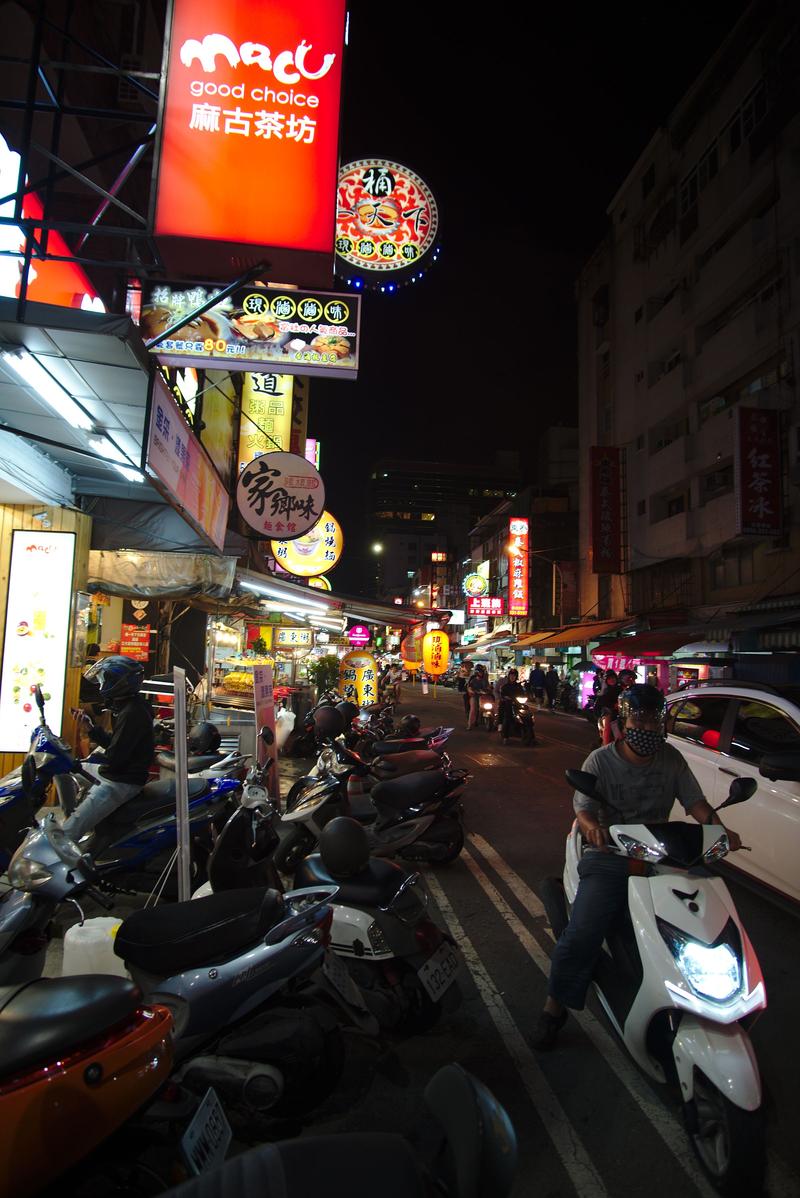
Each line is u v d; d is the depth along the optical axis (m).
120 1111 1.72
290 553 15.34
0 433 5.69
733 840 2.84
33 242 4.53
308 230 5.03
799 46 16.73
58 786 4.08
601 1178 2.42
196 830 4.58
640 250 24.62
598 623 26.66
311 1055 2.60
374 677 15.20
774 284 17.80
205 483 7.47
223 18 5.18
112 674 4.41
